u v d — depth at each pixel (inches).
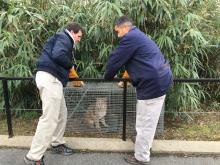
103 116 177.6
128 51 138.9
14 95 199.8
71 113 177.9
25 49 185.5
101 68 196.1
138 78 141.3
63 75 144.5
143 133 148.0
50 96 141.3
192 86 200.5
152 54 139.9
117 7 177.2
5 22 183.3
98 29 184.7
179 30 181.0
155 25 190.4
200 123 198.7
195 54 193.9
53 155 159.8
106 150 163.5
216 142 170.7
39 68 144.2
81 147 164.4
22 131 184.4
